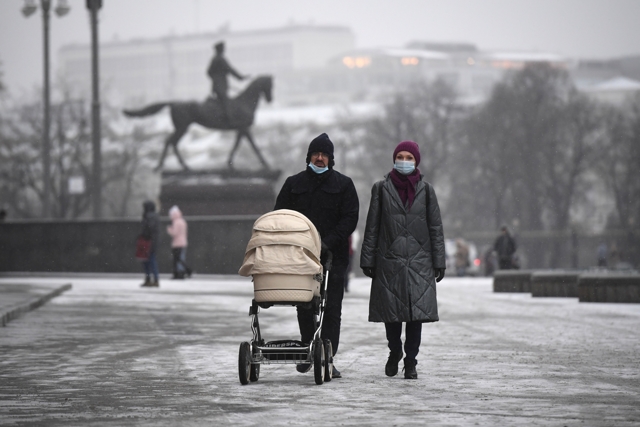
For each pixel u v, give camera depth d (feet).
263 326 135.64
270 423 63.36
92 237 299.79
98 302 181.16
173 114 309.63
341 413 67.26
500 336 123.24
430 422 63.67
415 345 85.51
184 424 63.05
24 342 115.03
